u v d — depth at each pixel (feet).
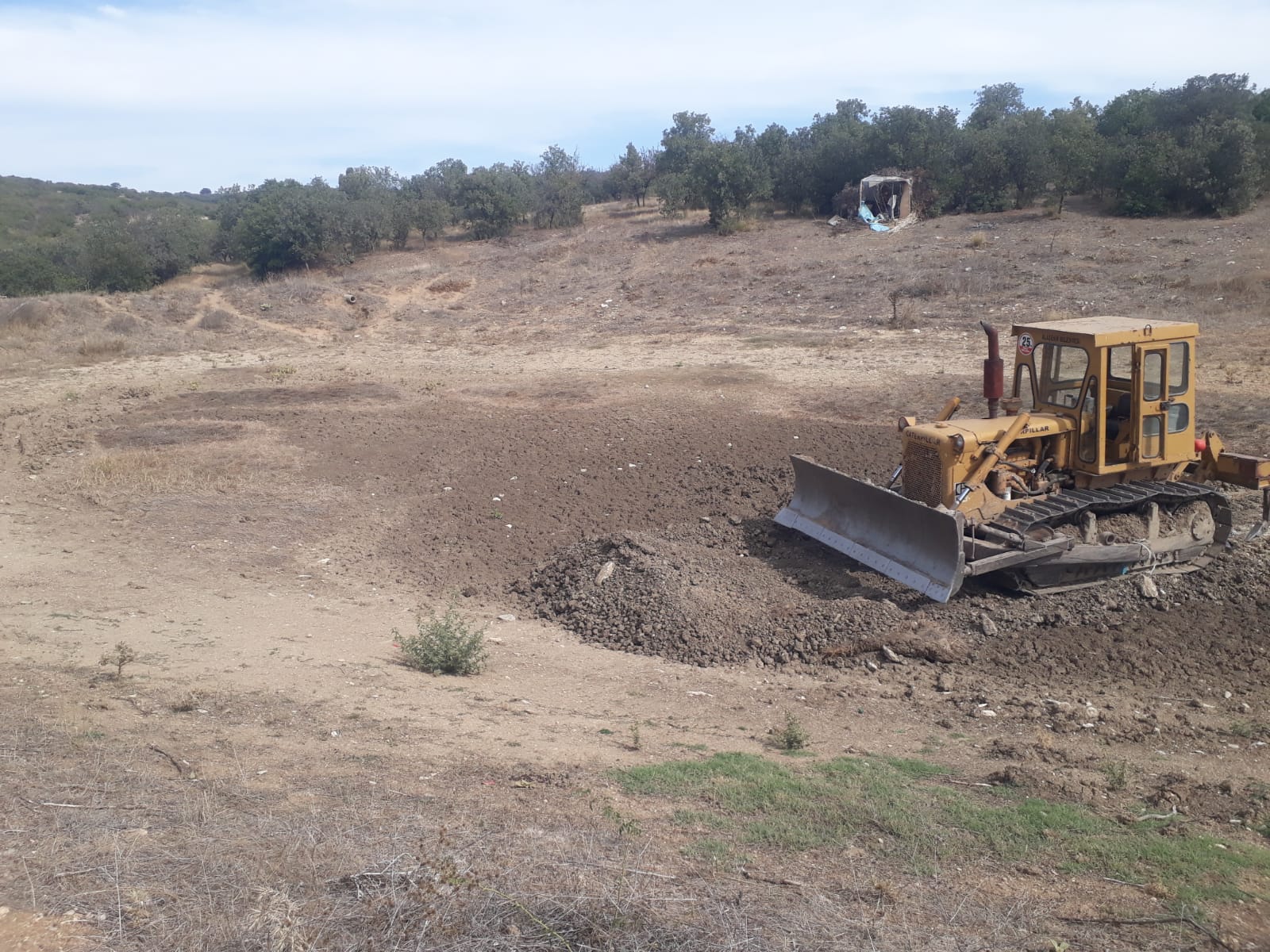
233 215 178.60
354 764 20.61
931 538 33.86
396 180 206.49
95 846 15.34
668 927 13.57
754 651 32.27
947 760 23.25
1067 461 35.50
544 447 57.57
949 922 14.67
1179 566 35.76
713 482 49.70
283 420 65.98
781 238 132.46
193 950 12.48
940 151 145.89
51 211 271.28
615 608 35.24
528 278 125.08
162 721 22.57
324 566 41.86
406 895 13.85
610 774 21.01
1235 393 58.29
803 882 15.87
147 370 85.51
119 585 37.70
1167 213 120.57
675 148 186.19
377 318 111.75
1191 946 14.37
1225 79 144.05
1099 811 19.89
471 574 41.27
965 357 72.95
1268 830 19.16
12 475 54.70
